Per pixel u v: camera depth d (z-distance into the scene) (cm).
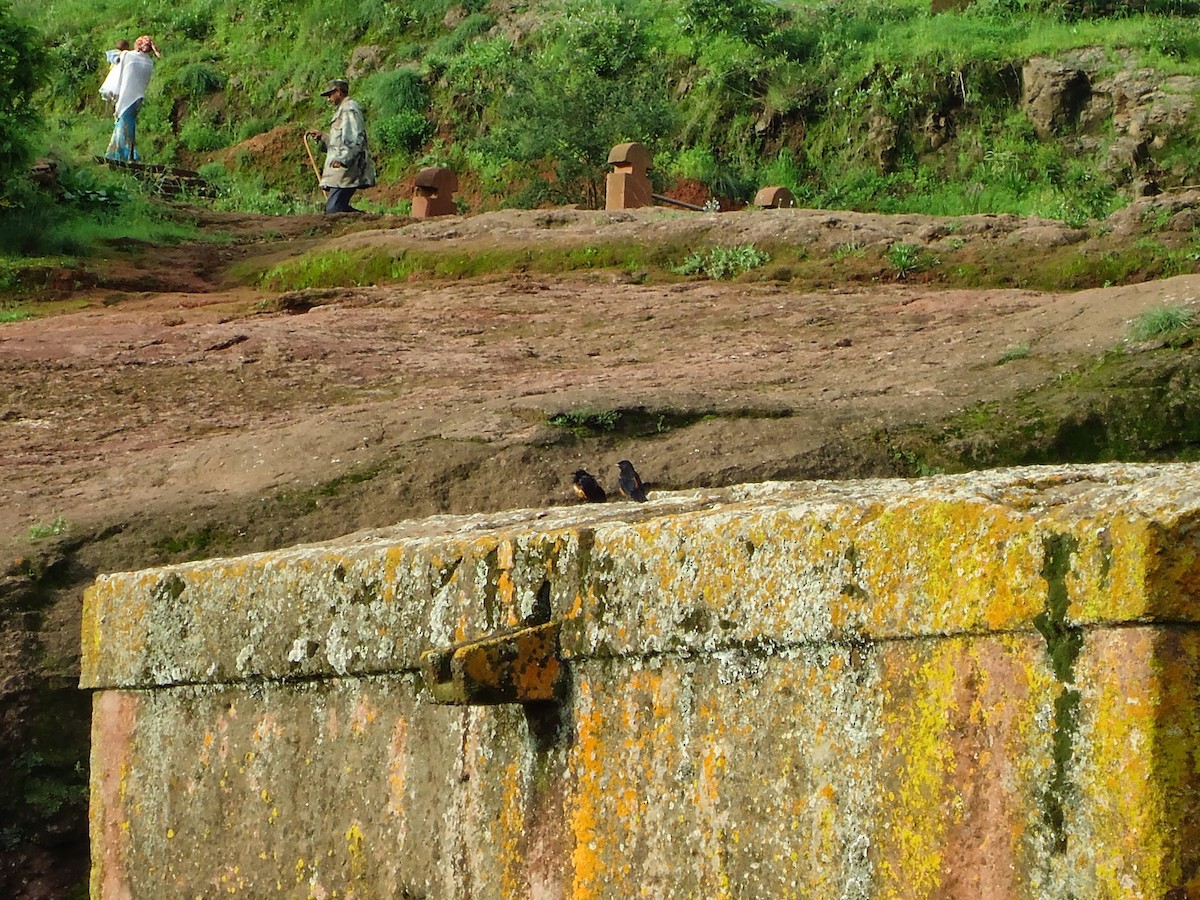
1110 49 4562
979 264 2773
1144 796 436
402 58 5878
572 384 2056
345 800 701
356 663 693
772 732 544
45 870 1329
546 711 622
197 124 5906
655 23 5366
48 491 1750
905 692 506
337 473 1697
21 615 1443
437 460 1702
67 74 6238
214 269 3403
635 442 1753
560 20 5525
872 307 2538
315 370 2281
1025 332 2091
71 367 2308
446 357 2367
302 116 5838
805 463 1677
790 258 2934
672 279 2938
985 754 480
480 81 5459
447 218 3556
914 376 1969
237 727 757
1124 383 1805
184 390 2208
